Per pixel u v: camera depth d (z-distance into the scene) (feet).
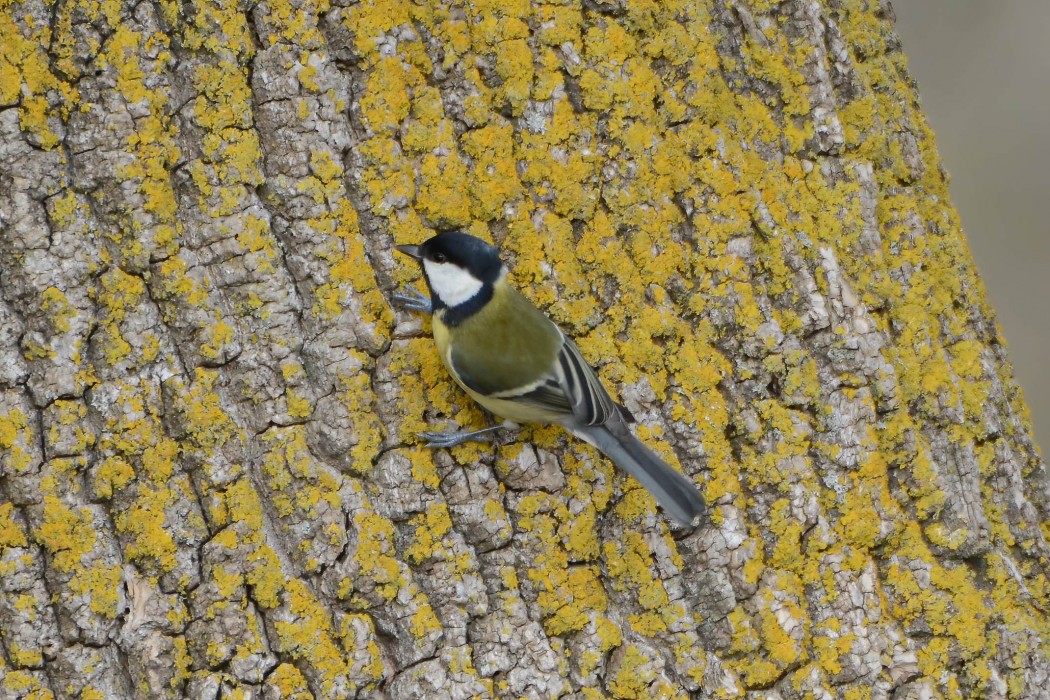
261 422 23.45
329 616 23.02
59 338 22.44
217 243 23.59
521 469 24.81
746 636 24.90
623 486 25.27
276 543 23.09
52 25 22.97
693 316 26.12
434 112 25.13
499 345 24.23
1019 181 58.75
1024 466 31.27
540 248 25.55
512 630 23.76
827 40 28.91
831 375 26.78
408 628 23.25
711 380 25.94
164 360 23.03
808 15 28.30
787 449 25.98
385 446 24.20
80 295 22.68
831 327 26.84
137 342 22.88
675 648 24.70
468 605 23.67
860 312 27.17
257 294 23.70
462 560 23.84
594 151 25.82
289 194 24.12
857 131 29.04
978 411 29.19
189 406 22.94
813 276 27.02
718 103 26.94
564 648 24.08
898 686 25.75
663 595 24.85
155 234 23.20
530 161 25.57
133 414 22.61
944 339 29.84
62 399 22.34
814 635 25.45
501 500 24.58
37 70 22.82
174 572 22.39
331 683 22.62
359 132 24.71
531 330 24.52
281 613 22.70
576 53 25.77
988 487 28.96
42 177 22.74
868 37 30.68
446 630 23.43
